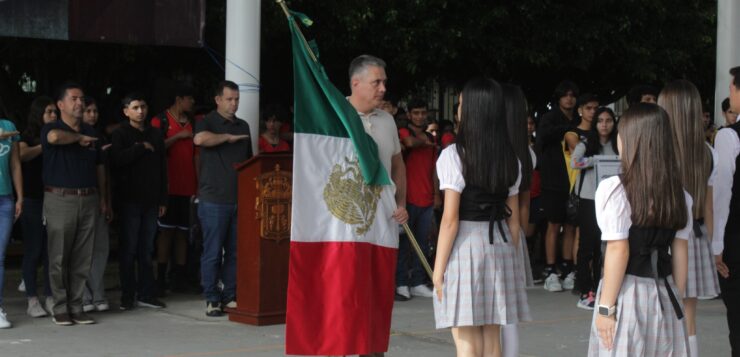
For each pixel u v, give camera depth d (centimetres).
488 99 600
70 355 780
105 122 1400
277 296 916
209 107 1254
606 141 1018
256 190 896
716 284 656
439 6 1393
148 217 987
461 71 1591
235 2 1009
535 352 822
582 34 1495
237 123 950
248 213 907
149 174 977
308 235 646
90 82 1429
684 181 629
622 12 1536
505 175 603
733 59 1238
